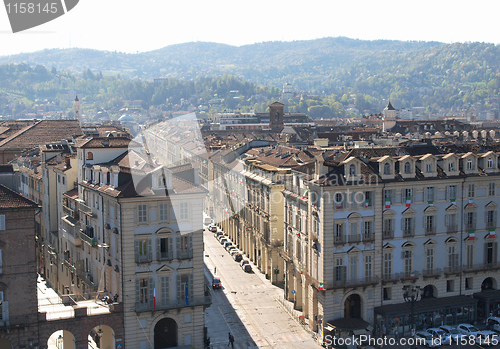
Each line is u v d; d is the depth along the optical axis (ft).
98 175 297.53
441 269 323.16
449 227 323.37
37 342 247.09
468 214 328.70
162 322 267.80
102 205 288.71
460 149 347.56
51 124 558.15
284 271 389.39
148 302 261.44
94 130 554.05
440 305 312.29
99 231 295.69
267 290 385.09
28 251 246.06
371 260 306.14
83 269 329.52
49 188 397.39
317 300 312.29
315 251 307.37
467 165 326.65
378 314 306.55
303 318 322.75
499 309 328.90
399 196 311.68
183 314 267.39
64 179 371.97
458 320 320.70
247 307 352.08
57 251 389.80
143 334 261.24
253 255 445.37
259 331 313.32
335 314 300.61
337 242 298.97
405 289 313.73
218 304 357.41
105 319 257.14
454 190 324.19
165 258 263.08
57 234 395.75
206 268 437.99
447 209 321.73
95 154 317.01
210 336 305.12
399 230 312.29
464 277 329.11
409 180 310.65
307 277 318.45
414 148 341.00
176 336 268.62
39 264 449.06
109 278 278.46
